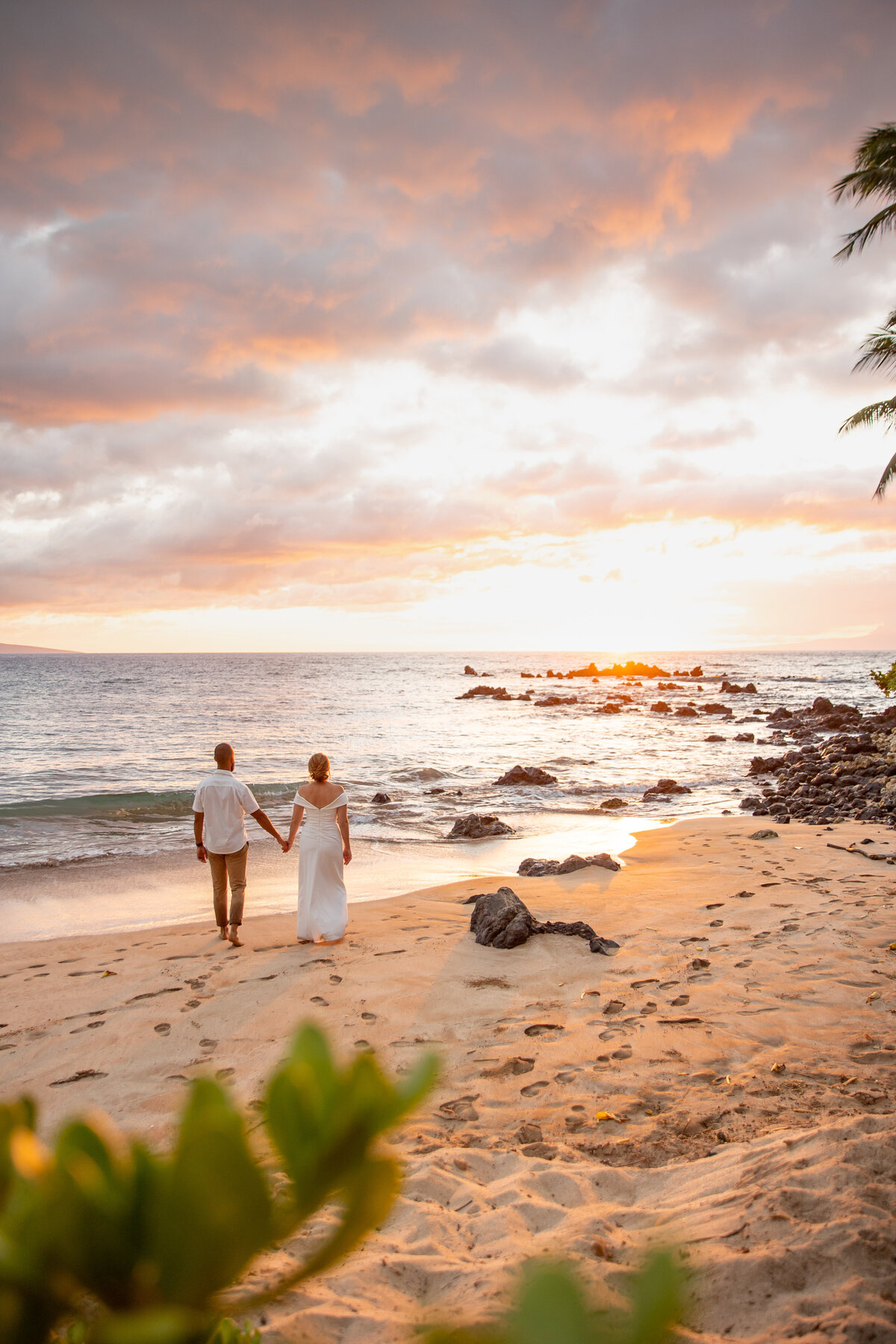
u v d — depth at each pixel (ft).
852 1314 7.68
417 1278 9.27
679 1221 10.00
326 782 26.68
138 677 346.13
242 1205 0.90
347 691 245.65
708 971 21.42
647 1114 13.99
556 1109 14.40
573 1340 0.65
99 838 48.03
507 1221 10.48
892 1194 9.50
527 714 163.22
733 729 129.59
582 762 89.25
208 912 31.89
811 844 38.93
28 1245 0.90
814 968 21.15
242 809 26.32
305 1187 0.96
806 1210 9.42
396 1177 0.99
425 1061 1.06
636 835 45.60
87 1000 21.38
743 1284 8.36
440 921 28.25
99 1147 0.97
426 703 194.80
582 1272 8.43
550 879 34.12
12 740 115.75
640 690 253.03
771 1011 18.48
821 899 27.94
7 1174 1.00
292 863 41.01
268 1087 1.05
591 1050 16.88
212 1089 1.00
